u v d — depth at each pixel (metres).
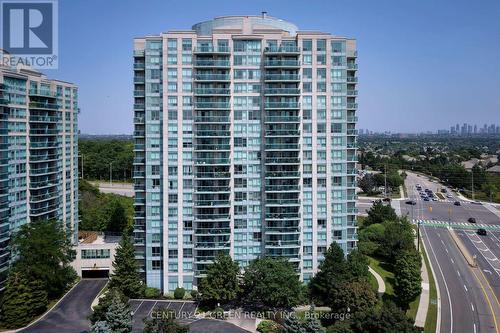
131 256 107.12
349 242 112.19
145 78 105.88
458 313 101.25
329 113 107.81
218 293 99.06
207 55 105.38
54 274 103.88
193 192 106.00
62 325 92.94
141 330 89.94
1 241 99.25
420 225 186.12
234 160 107.00
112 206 160.62
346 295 92.75
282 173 107.12
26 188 108.94
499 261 141.00
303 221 109.31
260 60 106.38
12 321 91.25
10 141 103.38
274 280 98.44
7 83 102.19
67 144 126.06
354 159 110.50
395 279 107.56
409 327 71.88
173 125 104.94
